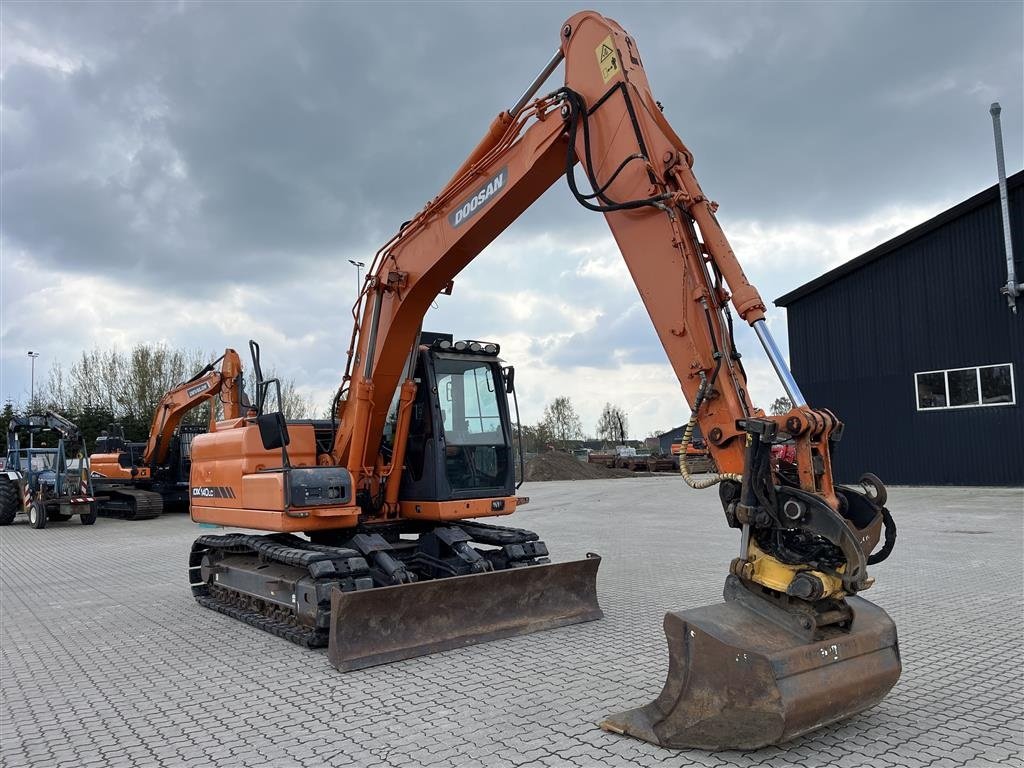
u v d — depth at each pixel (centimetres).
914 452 2125
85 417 4053
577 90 539
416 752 416
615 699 493
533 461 3944
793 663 375
